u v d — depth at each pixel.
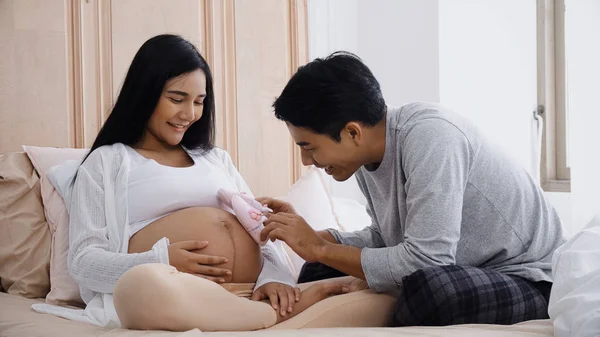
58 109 2.39
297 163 3.00
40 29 2.35
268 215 1.80
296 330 1.28
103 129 1.93
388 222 1.70
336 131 1.55
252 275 1.75
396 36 3.39
